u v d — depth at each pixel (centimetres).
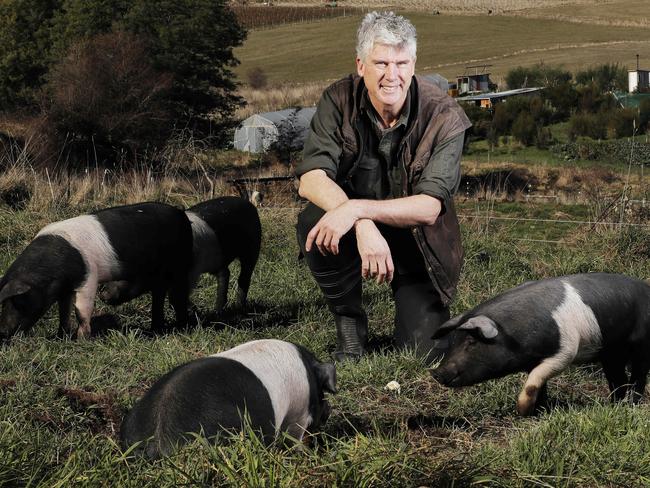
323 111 559
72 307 723
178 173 1716
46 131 2428
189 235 778
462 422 526
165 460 357
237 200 862
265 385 405
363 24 514
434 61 7250
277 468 358
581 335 535
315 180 524
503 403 557
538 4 10231
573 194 2220
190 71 3575
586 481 393
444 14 9788
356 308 648
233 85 3809
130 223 735
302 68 7725
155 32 3544
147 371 587
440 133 551
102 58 2594
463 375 528
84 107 2469
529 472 390
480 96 4509
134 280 746
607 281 559
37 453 421
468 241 1023
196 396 379
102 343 664
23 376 547
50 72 3247
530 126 3538
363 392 556
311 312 792
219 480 351
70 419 495
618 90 4731
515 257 1003
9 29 4044
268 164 3148
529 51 7288
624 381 578
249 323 787
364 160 573
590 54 6856
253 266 870
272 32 9781
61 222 723
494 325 514
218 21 3659
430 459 384
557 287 542
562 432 447
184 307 778
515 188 2545
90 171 2153
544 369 526
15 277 682
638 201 1313
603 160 3133
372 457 376
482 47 7800
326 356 666
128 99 2530
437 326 638
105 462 371
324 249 468
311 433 448
